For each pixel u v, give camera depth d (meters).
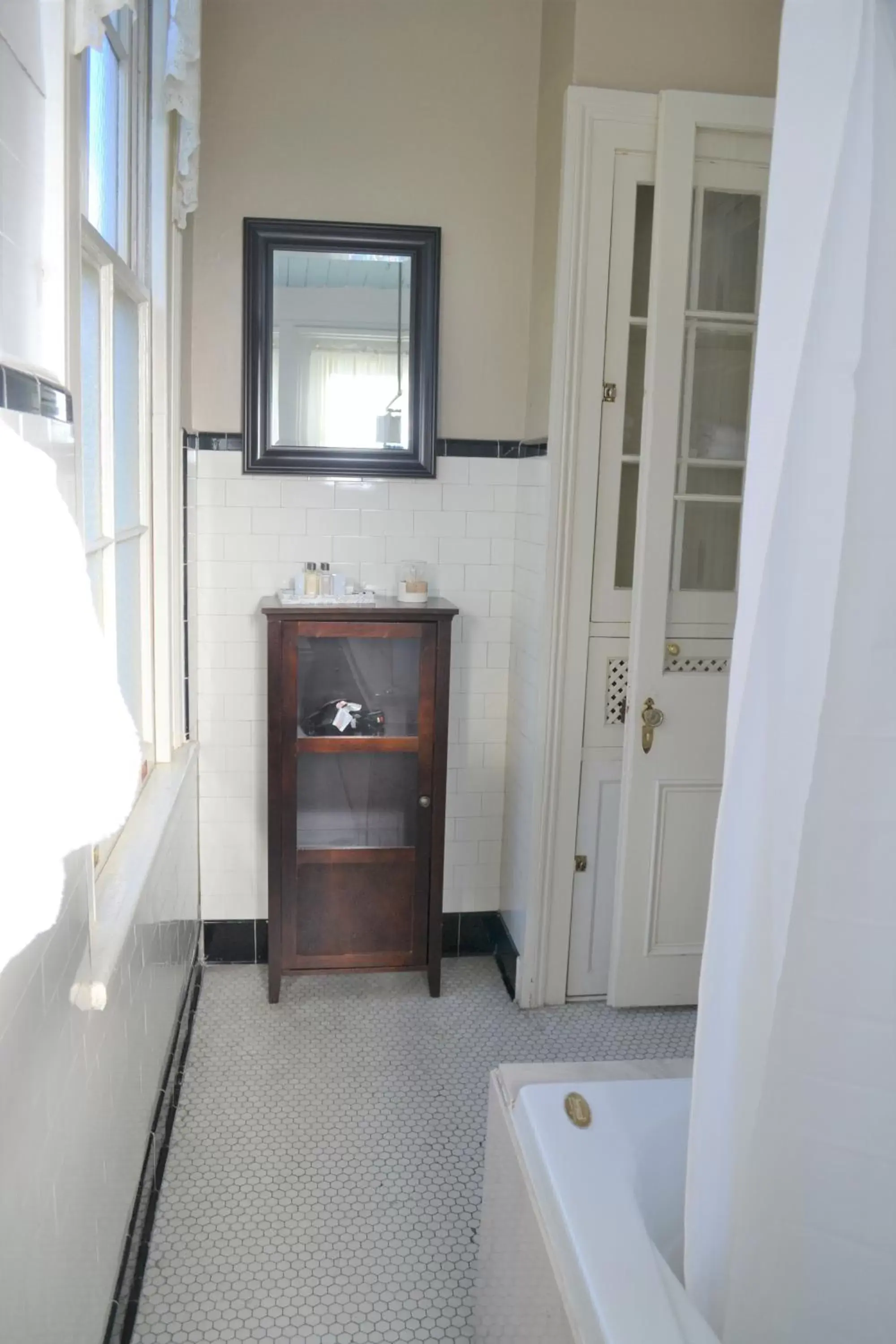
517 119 2.92
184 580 2.87
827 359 1.06
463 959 3.25
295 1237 2.02
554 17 2.74
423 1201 2.13
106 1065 1.56
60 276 1.27
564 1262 1.29
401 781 2.86
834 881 1.15
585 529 2.73
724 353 2.75
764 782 1.16
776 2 2.58
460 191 2.93
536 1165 1.46
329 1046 2.71
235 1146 2.29
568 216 2.60
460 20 2.87
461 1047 2.72
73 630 0.99
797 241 1.06
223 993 2.97
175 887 2.44
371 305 2.92
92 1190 1.46
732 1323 1.27
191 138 2.41
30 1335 1.11
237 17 2.79
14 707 0.90
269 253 2.86
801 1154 1.22
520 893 2.98
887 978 1.16
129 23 2.13
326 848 2.85
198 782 3.03
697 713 2.79
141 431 2.44
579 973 2.96
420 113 2.89
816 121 1.03
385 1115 2.42
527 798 2.90
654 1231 1.43
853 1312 1.25
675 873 2.87
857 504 1.06
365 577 3.04
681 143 2.55
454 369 3.00
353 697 2.80
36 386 1.12
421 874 2.90
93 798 1.02
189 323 2.85
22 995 1.08
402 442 2.97
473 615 3.11
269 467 2.91
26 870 0.91
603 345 2.66
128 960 1.74
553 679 2.77
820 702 1.13
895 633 1.08
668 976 2.93
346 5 2.82
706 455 2.78
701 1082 1.25
